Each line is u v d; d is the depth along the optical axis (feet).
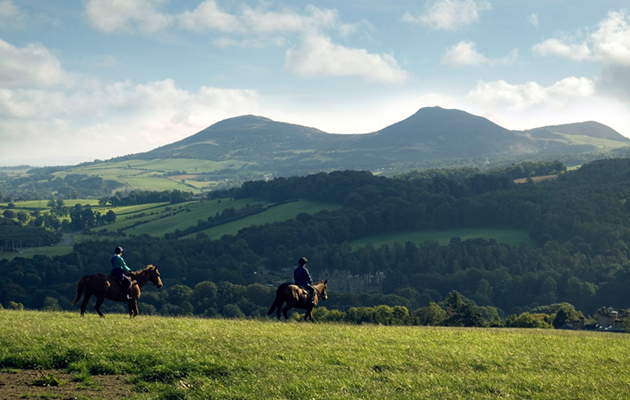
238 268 579.48
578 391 43.98
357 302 435.12
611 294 471.21
